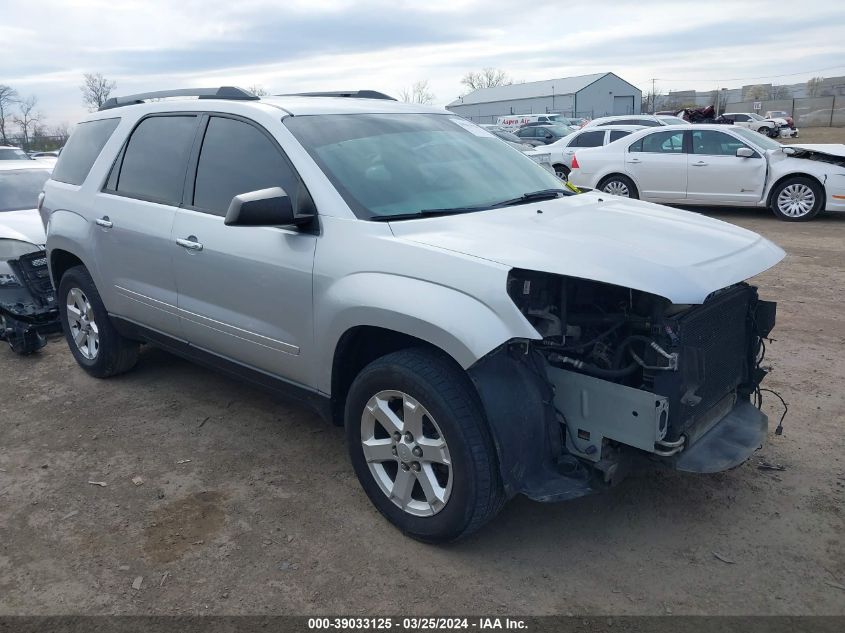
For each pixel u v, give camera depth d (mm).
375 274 3131
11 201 7473
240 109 3990
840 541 3188
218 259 3855
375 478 3332
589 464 3037
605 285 3102
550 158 15344
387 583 2984
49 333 6098
